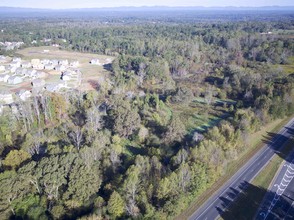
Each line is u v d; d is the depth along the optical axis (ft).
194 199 249.14
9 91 504.84
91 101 433.89
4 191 207.62
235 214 236.84
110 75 636.89
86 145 279.69
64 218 213.25
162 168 261.85
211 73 638.12
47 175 220.02
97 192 240.73
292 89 440.45
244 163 310.24
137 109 408.05
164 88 533.55
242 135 325.01
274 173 294.05
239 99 491.72
